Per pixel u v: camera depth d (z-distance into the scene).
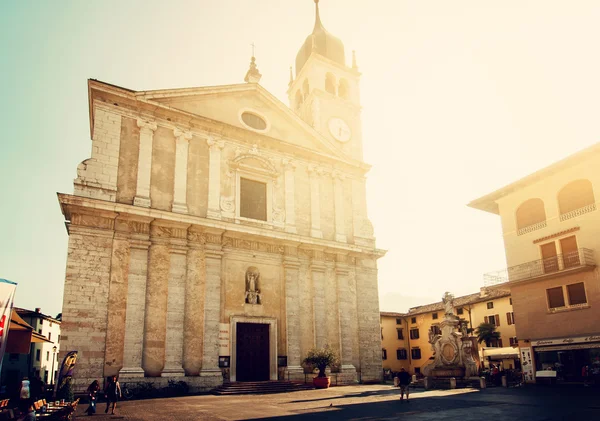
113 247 24.95
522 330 31.19
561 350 28.66
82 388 22.27
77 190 25.34
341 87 42.62
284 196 32.59
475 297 56.94
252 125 33.16
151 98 28.94
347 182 36.53
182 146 29.23
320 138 35.75
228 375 26.52
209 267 27.50
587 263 27.84
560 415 14.31
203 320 26.42
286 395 23.52
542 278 30.22
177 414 16.62
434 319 60.00
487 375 33.38
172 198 28.11
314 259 31.94
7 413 15.02
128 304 24.44
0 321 11.12
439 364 30.20
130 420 15.34
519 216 33.47
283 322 29.53
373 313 33.81
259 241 29.97
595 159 28.88
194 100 31.08
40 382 23.05
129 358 23.72
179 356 25.09
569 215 29.91
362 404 18.75
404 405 18.11
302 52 45.41
